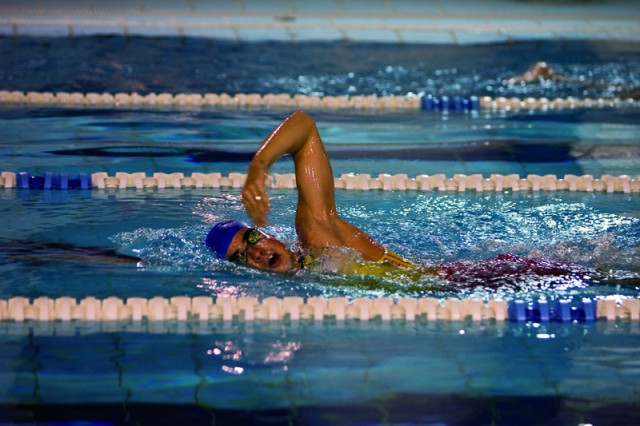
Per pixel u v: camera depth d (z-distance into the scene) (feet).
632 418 26.05
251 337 31.96
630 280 37.96
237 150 61.21
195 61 92.07
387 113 76.33
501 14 116.47
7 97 75.72
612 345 31.68
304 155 37.47
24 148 59.88
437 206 50.42
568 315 34.40
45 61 88.53
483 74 90.53
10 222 45.11
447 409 26.45
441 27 109.60
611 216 48.57
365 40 103.24
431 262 39.70
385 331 32.78
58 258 39.50
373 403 26.78
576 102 80.18
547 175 56.03
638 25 111.55
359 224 46.09
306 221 37.78
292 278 37.22
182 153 59.98
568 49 101.30
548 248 41.96
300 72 89.45
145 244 41.63
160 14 109.91
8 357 29.63
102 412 25.90
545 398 27.35
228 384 27.94
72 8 110.22
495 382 28.37
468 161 60.08
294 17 111.45
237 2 117.50
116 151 59.88
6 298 34.65
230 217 46.65
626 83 86.99
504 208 50.16
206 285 36.37
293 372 28.91
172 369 28.99
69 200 49.67
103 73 85.15
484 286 36.81
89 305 33.65
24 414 25.68
